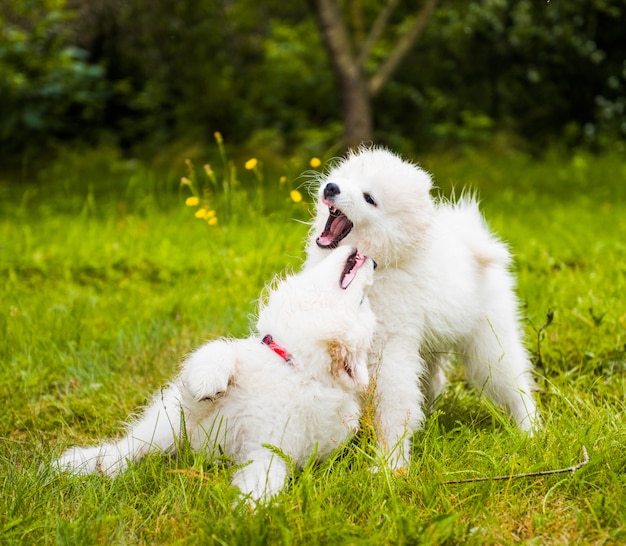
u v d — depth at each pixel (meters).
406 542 2.59
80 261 7.31
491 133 14.98
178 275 6.91
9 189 11.48
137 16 15.06
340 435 3.29
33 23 14.20
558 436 3.32
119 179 11.83
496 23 15.02
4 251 7.45
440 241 3.88
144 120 14.79
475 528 2.76
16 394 4.28
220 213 8.82
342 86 11.55
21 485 3.06
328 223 3.80
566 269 6.59
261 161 12.43
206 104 14.45
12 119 13.16
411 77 15.20
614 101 15.96
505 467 3.14
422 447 3.49
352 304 3.29
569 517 2.84
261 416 3.11
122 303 5.85
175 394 3.55
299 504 2.76
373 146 4.32
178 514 2.84
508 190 11.44
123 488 3.09
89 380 4.49
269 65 14.73
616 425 3.52
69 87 13.67
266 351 3.23
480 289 3.95
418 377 3.72
